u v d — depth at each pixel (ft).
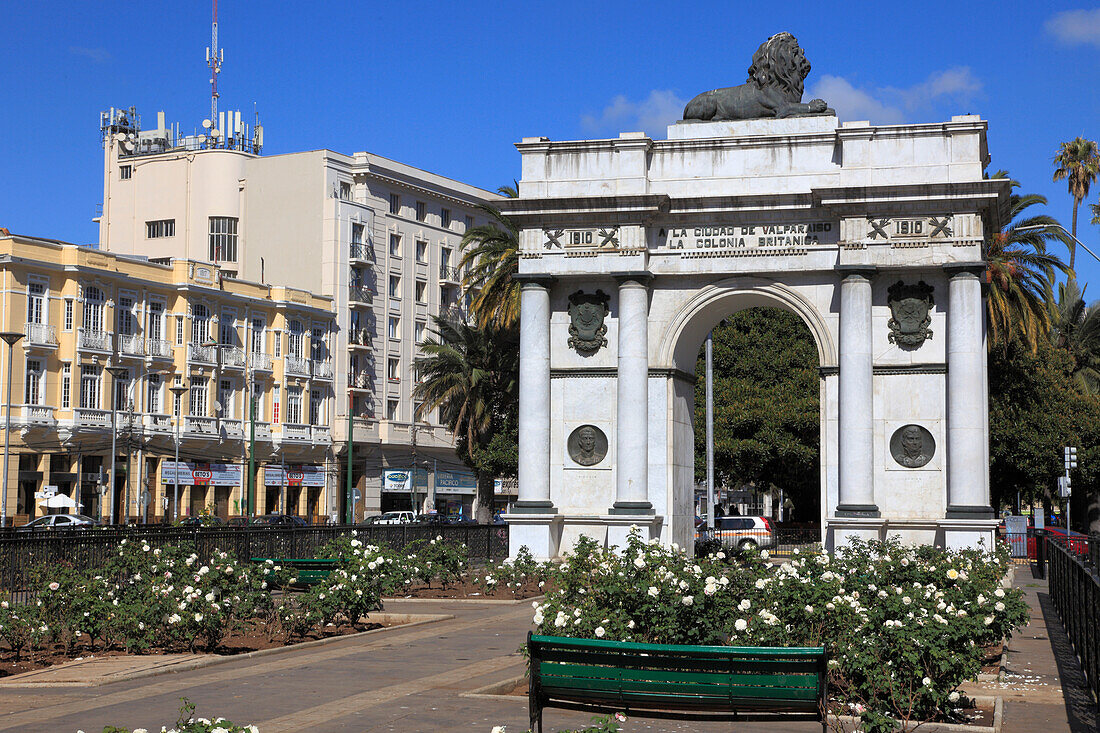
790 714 46.70
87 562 89.92
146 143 327.88
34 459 224.74
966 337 112.78
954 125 115.75
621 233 122.11
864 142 117.91
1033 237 175.22
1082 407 198.59
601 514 122.62
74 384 230.48
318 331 290.56
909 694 47.03
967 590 61.57
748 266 120.16
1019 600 63.46
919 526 113.39
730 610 55.98
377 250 310.04
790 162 120.67
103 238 322.96
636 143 122.62
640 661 42.73
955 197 113.39
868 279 115.75
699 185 122.42
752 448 195.93
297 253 300.61
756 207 119.55
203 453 256.52
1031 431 187.93
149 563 76.28
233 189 309.63
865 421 114.42
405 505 315.78
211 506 259.19
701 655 41.98
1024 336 173.99
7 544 82.79
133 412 242.78
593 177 123.44
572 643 43.16
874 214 116.06
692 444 130.41
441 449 325.83
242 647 70.13
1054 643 76.54
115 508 238.48
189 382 254.47
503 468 201.16
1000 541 116.16
